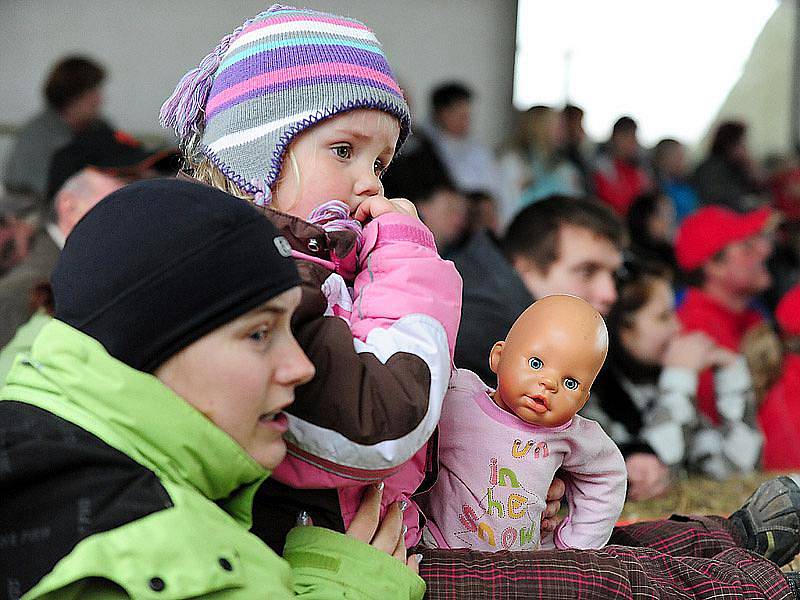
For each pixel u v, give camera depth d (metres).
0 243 2.93
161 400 1.01
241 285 1.03
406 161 3.96
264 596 1.01
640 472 2.79
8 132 5.29
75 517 0.96
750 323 3.48
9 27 5.41
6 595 0.96
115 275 1.02
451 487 1.41
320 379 1.14
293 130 1.29
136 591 0.93
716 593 1.34
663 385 3.03
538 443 1.39
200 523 1.00
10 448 0.98
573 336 1.33
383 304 1.22
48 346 1.04
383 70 1.35
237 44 1.36
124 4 5.65
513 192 5.43
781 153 7.51
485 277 2.27
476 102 6.98
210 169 1.37
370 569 1.18
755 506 1.67
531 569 1.30
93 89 4.19
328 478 1.17
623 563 1.33
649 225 4.75
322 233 1.23
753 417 3.22
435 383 1.19
